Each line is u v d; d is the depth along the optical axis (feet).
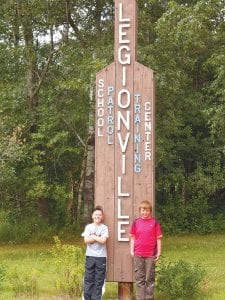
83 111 59.62
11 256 53.72
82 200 71.15
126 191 32.24
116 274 31.99
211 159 80.07
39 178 60.23
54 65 62.59
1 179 56.85
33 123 60.49
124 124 32.50
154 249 30.48
